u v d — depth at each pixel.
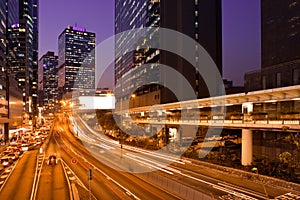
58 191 32.50
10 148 61.03
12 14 132.25
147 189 32.97
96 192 31.77
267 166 34.94
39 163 50.78
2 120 87.50
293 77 41.81
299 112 36.50
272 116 41.44
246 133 41.06
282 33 59.12
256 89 48.84
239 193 28.36
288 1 58.00
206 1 98.00
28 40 176.38
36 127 154.75
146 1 122.06
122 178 38.78
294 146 38.59
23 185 35.41
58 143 83.62
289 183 29.62
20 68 160.12
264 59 63.97
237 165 39.19
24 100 152.62
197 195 28.08
